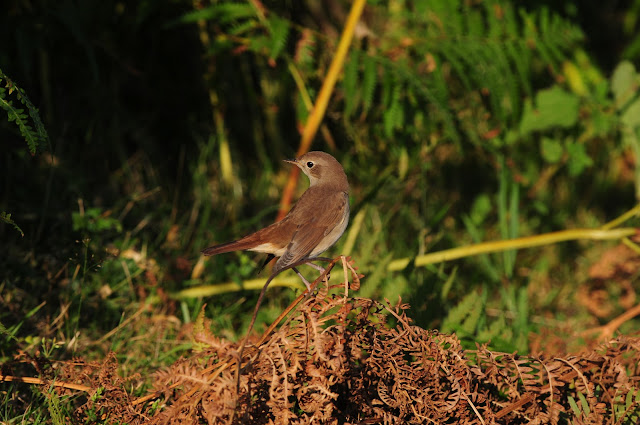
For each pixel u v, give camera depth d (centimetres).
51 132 1124
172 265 1004
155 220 1120
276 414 596
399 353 660
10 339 803
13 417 699
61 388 707
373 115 1241
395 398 645
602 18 1457
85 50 1159
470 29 1119
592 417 651
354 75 1051
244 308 1006
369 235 1134
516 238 1082
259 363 615
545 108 1158
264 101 1295
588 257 1277
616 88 1193
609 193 1445
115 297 946
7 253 941
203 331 683
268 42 1077
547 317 1142
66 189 1071
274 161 1309
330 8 1309
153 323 918
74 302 886
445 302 1045
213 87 1193
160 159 1255
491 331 869
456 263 1217
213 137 1241
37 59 1152
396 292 891
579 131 1229
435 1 1117
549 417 641
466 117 1213
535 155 1358
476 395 650
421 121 1162
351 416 670
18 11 1055
